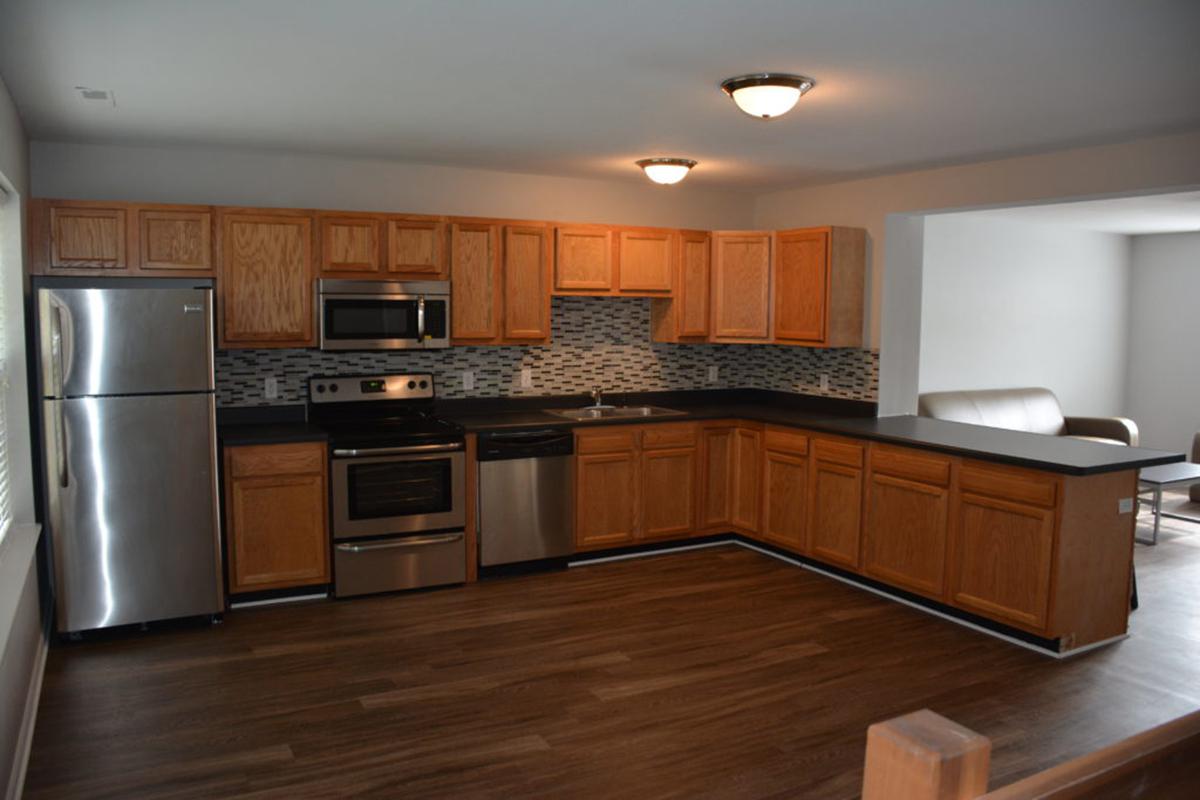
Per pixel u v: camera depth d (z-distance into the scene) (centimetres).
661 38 273
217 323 466
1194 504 752
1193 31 257
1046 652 402
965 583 433
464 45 282
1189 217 738
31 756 300
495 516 507
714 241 591
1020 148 441
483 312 529
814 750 309
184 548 419
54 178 457
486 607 460
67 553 397
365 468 470
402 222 502
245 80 329
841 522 504
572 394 598
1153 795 68
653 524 559
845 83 321
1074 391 877
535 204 568
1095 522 402
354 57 297
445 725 326
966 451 425
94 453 398
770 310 581
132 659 387
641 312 618
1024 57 286
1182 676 378
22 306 386
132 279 425
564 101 358
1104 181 430
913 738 61
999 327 812
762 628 430
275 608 456
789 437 538
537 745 311
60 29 267
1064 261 852
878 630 429
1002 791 61
